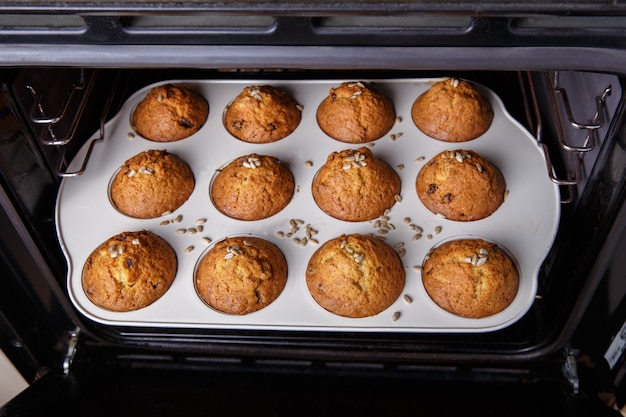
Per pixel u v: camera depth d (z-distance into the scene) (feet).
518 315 1.66
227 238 1.76
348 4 1.20
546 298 1.81
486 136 1.97
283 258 1.77
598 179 1.55
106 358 1.84
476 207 1.79
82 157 1.95
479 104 1.96
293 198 1.88
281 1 1.21
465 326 1.65
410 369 1.80
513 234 1.77
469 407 1.71
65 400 1.70
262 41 1.29
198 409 1.73
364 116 1.95
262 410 1.72
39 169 1.77
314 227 1.82
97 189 1.90
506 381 1.77
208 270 1.72
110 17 1.26
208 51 1.30
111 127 2.04
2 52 1.32
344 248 1.69
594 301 1.61
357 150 1.85
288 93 2.09
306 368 1.81
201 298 1.73
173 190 1.86
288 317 1.69
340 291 1.67
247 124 1.98
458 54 1.28
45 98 1.73
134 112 2.06
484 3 1.19
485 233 1.78
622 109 1.40
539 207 1.82
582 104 1.72
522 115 2.18
